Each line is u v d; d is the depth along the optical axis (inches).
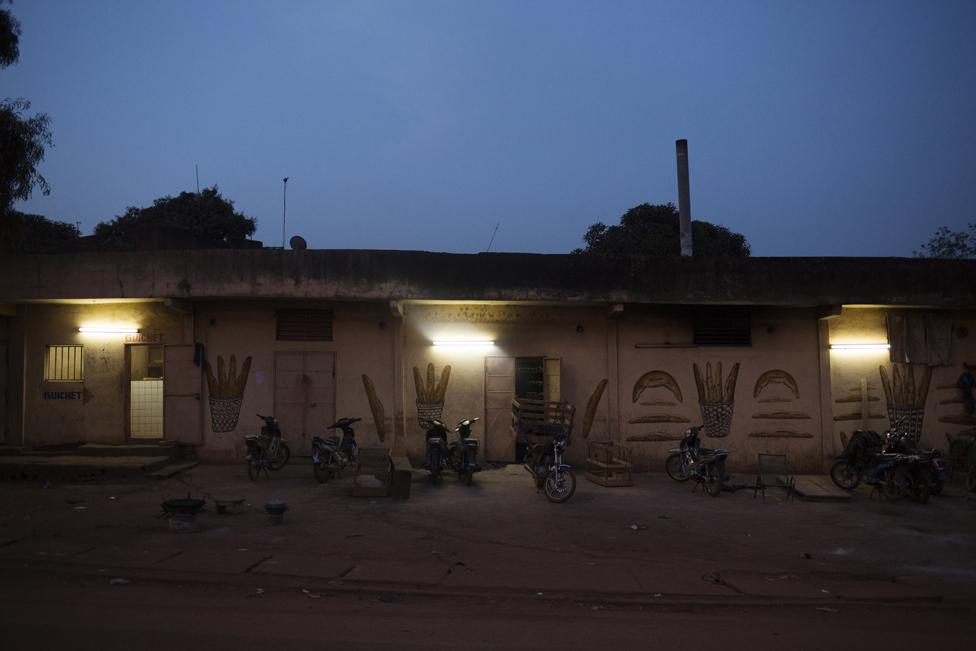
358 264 545.6
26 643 200.4
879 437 522.0
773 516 437.7
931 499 498.9
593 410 593.6
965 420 603.8
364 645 207.8
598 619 246.4
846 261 569.3
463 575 297.3
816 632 236.2
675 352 596.7
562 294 555.2
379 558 322.0
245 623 226.7
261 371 584.7
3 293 551.8
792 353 599.2
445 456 539.8
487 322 596.7
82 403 584.7
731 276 563.2
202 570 288.8
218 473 540.7
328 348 586.6
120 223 1352.1
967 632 240.4
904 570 329.4
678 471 550.9
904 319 604.7
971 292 575.5
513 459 587.5
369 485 470.6
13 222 519.5
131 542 334.6
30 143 481.4
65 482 506.0
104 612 233.8
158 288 544.1
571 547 355.6
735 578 302.0
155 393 589.6
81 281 547.5
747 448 592.4
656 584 291.7
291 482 510.9
